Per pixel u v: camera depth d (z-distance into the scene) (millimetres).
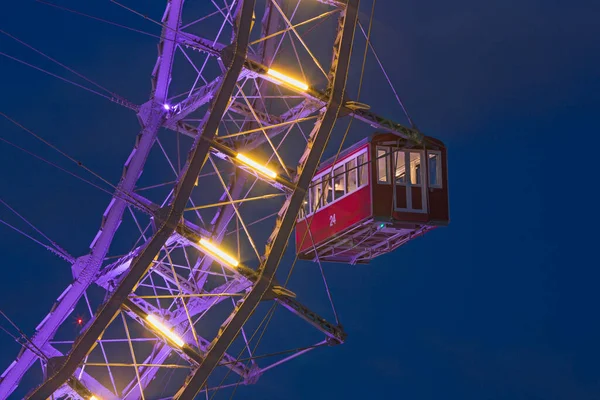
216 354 40312
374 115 44312
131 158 46219
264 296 40938
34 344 41469
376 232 50094
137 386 48812
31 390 39281
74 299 46094
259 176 41344
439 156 47656
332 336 41812
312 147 41344
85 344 39594
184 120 47125
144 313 40125
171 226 39719
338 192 49562
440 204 47406
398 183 46906
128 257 45344
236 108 50250
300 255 54156
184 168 40438
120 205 45906
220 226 50750
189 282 49094
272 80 41188
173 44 46312
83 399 41000
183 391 40250
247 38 40656
